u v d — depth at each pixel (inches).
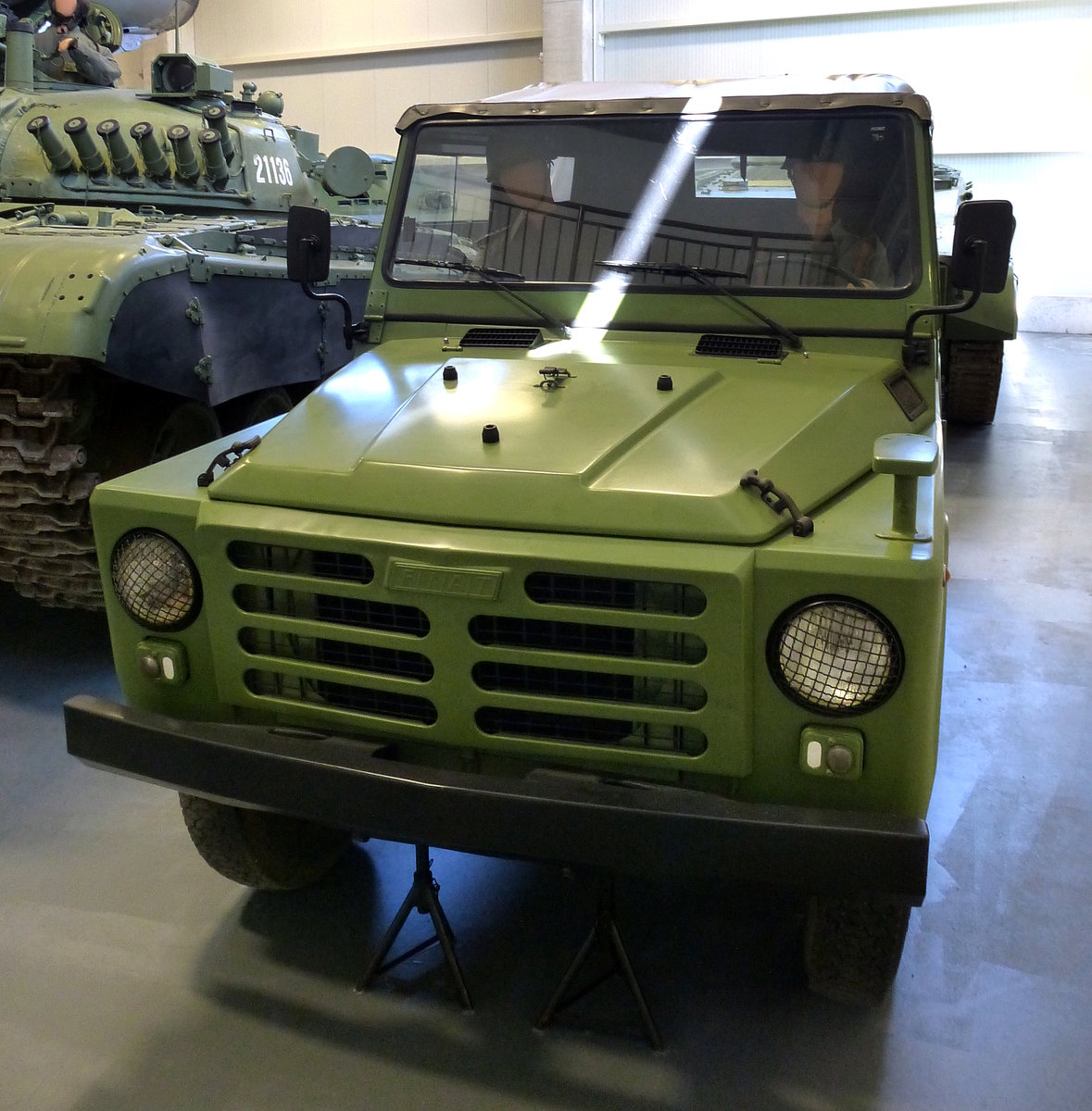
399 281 125.2
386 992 107.7
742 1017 103.5
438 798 84.4
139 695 101.4
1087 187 593.9
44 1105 94.9
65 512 157.9
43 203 211.8
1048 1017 103.3
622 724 87.0
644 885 123.6
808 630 79.4
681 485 85.7
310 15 653.3
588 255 119.8
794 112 116.0
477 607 85.4
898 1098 94.2
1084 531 245.9
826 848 77.9
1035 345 569.3
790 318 113.0
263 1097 95.5
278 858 116.7
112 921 118.5
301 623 92.0
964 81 581.3
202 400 172.6
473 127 124.2
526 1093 95.3
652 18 594.6
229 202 235.1
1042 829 133.6
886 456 78.2
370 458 93.5
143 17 276.1
